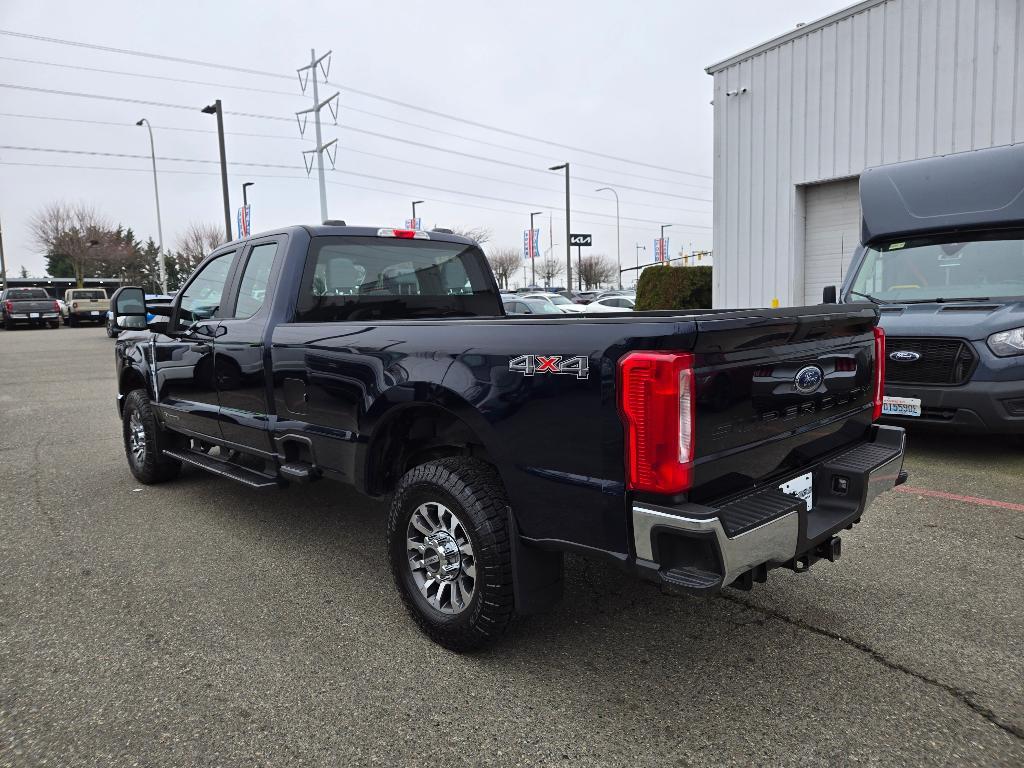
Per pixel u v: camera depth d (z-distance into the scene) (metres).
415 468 3.14
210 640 3.19
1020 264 6.09
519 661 2.96
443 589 3.08
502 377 2.73
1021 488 5.09
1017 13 9.94
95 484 5.89
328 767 2.32
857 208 12.13
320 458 3.73
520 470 2.69
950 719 2.50
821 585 3.61
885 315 6.11
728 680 2.78
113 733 2.51
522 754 2.37
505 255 69.44
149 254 64.88
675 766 2.29
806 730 2.45
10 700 2.72
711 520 2.18
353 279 4.36
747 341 2.49
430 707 2.65
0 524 4.85
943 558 3.90
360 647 3.11
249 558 4.18
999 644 3.00
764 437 2.63
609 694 2.71
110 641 3.18
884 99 11.38
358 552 4.27
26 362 16.92
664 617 3.33
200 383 4.74
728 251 13.88
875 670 2.82
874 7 11.34
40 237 53.53
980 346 5.43
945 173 6.57
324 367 3.60
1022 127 10.01
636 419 2.30
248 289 4.46
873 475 2.89
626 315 3.05
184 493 5.59
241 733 2.50
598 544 2.49
